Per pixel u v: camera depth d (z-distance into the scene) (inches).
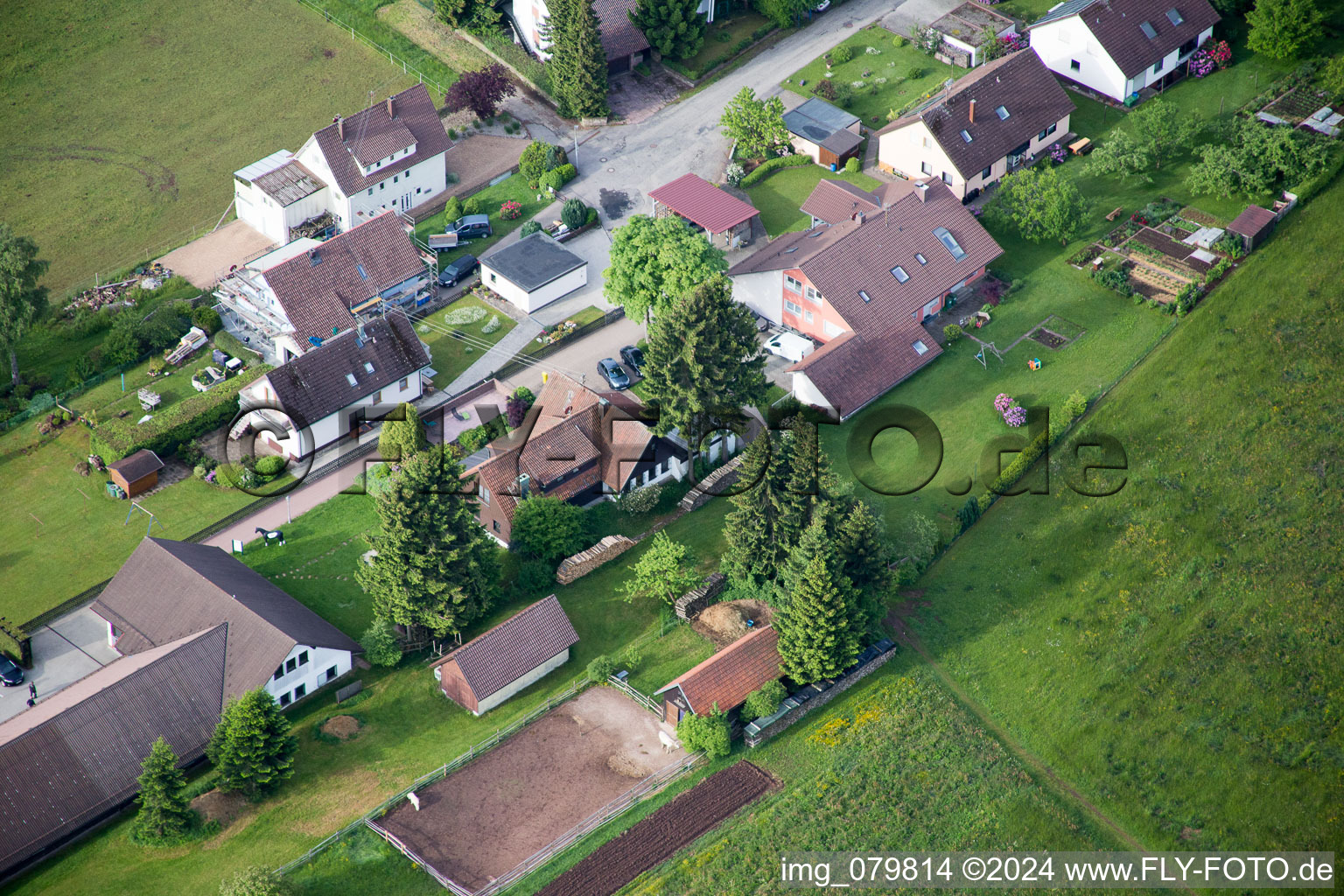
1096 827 3299.7
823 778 3358.8
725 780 3363.7
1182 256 4793.3
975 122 5103.3
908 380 4478.3
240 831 3250.5
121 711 3405.5
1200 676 3590.1
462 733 3521.2
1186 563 3858.3
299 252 4800.7
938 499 4084.6
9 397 4584.2
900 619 3777.1
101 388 4616.1
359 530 4124.0
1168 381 4377.5
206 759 3467.0
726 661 3506.4
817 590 3425.2
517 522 3939.5
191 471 4352.9
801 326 4660.4
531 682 3656.5
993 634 3732.8
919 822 3267.7
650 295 4485.7
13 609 3919.8
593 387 4562.0
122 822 3316.9
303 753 3457.2
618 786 3368.6
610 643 3759.8
